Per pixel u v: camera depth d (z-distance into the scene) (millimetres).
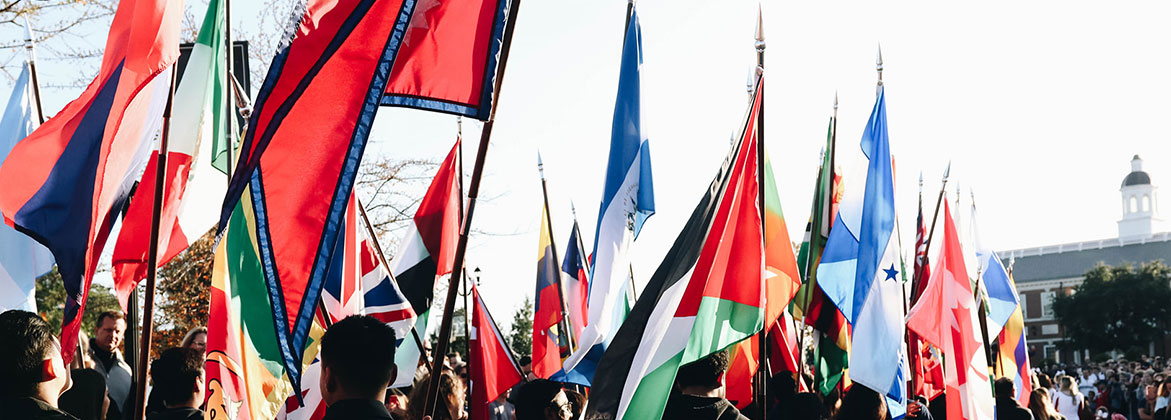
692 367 4824
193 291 18500
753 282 5090
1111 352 85500
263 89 3988
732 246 5109
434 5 4312
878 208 7395
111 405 6535
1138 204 144000
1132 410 26312
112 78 4867
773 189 7117
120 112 4801
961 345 7527
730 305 5043
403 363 6500
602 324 6695
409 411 6336
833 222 8078
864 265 7254
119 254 5707
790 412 6254
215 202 6055
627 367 4801
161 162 4520
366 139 4051
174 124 5848
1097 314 81375
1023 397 11766
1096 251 106875
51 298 38812
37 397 3445
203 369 4746
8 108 5781
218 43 6016
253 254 4285
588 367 6781
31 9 11625
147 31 4738
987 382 7500
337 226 4012
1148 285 80562
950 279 7609
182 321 18531
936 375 9719
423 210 8258
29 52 5840
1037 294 107188
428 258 8164
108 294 35844
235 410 4289
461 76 4316
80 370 5836
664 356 4824
